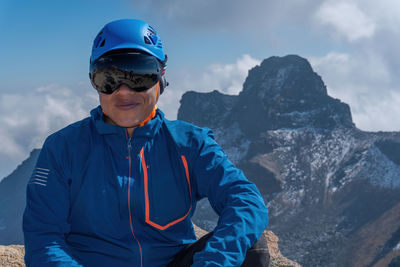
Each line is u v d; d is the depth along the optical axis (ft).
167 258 6.39
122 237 6.14
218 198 6.12
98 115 6.44
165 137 6.49
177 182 6.35
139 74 5.78
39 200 5.95
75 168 6.12
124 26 5.95
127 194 6.08
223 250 5.27
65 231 6.12
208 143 6.44
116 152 6.19
